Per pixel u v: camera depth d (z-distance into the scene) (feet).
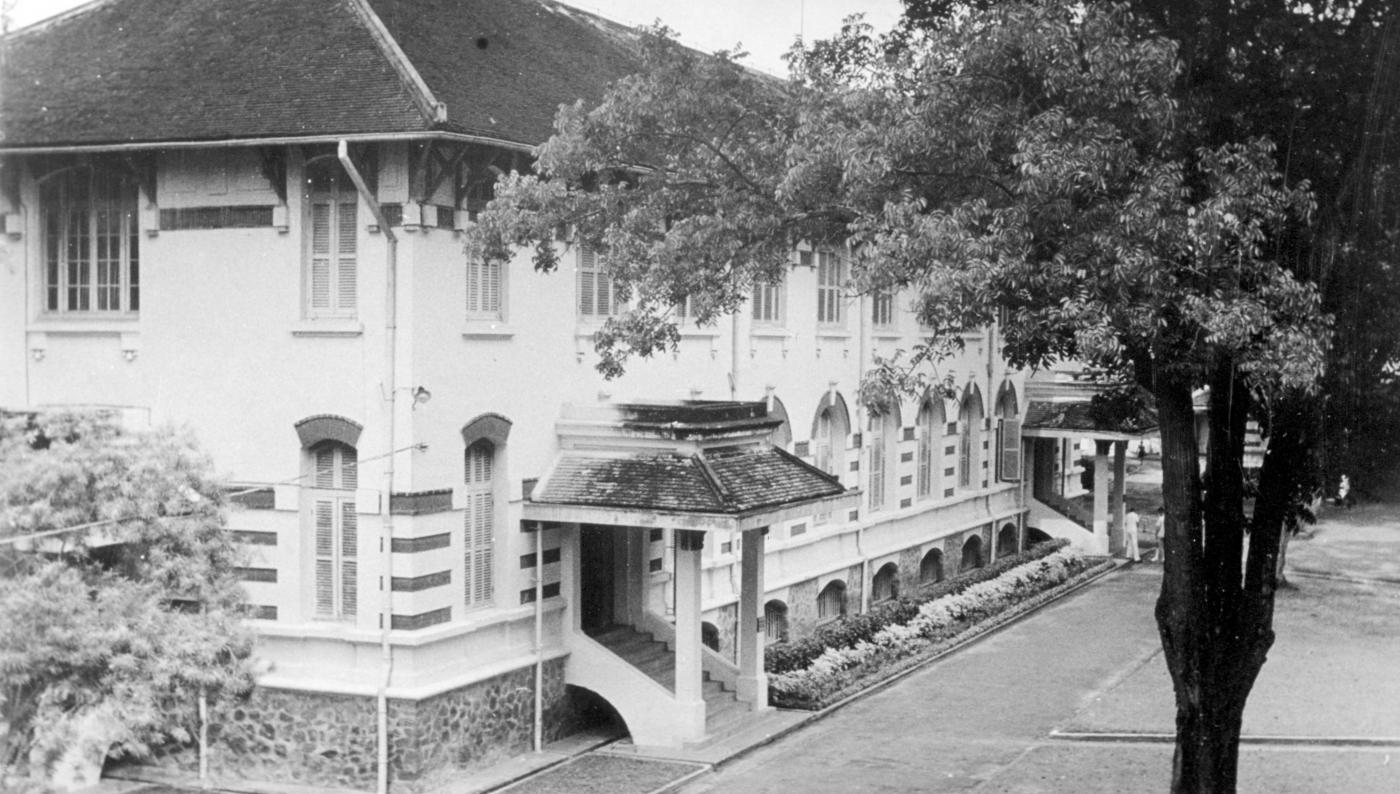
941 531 128.47
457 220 72.59
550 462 79.97
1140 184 54.24
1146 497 186.60
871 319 115.85
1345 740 77.97
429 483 70.85
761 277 66.80
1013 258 53.83
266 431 72.54
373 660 70.38
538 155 66.74
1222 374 62.18
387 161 69.72
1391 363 60.64
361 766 70.08
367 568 70.79
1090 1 57.31
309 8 77.41
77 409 64.95
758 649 85.76
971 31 56.54
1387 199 58.54
